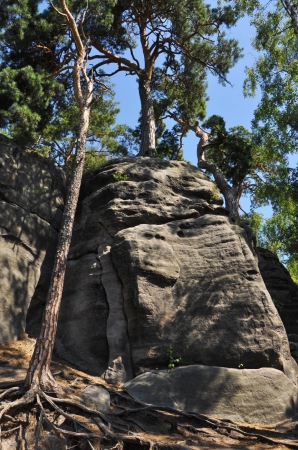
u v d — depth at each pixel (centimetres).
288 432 988
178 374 1084
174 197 1495
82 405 867
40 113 1673
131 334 1184
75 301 1309
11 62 1769
